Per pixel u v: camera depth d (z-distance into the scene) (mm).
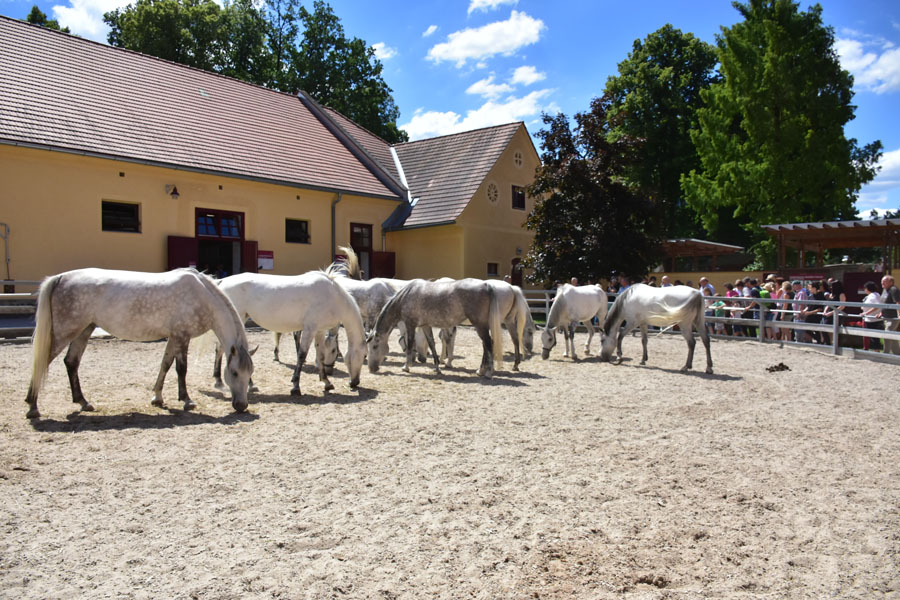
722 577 3273
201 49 31672
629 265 20125
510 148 24797
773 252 27422
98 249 15469
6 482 4449
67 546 3480
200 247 20219
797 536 3795
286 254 19812
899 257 22031
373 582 3148
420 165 25656
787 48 24859
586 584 3168
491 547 3568
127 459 5051
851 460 5367
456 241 22344
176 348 6844
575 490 4523
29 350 11477
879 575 3309
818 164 24359
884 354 11836
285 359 11367
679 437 6078
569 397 8078
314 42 36344
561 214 20875
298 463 5062
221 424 6305
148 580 3121
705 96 28469
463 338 16422
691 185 29047
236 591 3031
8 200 13977
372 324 11414
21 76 15703
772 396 8297
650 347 14586
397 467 5004
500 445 5703
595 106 21094
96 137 15445
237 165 18328
